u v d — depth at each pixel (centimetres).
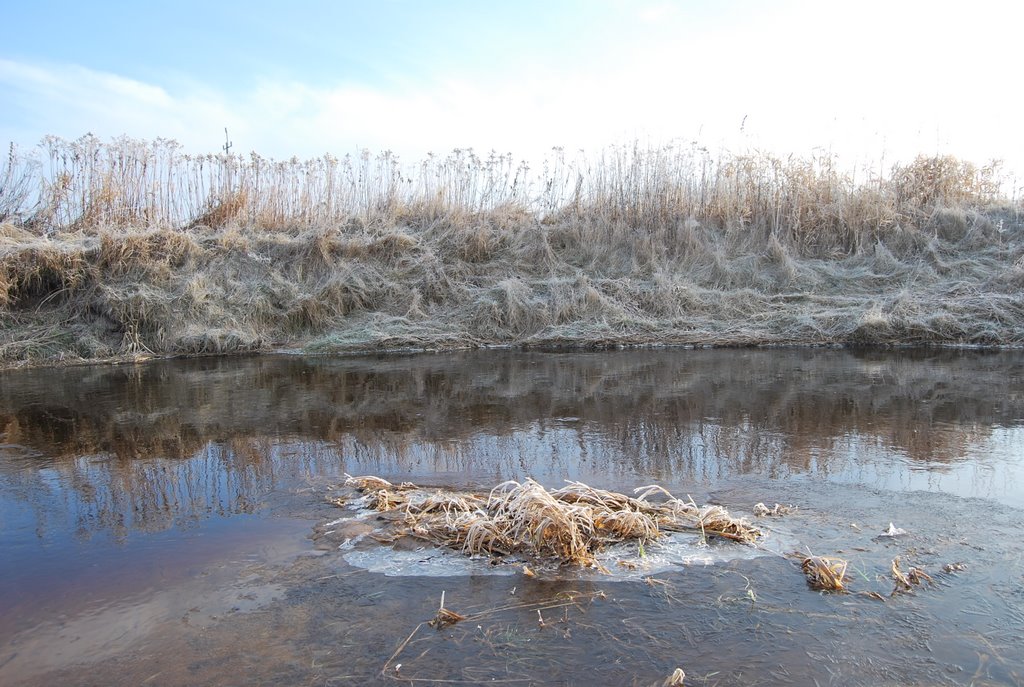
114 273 1211
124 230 1327
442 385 823
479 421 636
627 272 1361
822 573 319
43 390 826
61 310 1162
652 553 354
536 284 1313
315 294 1267
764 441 548
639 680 251
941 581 317
